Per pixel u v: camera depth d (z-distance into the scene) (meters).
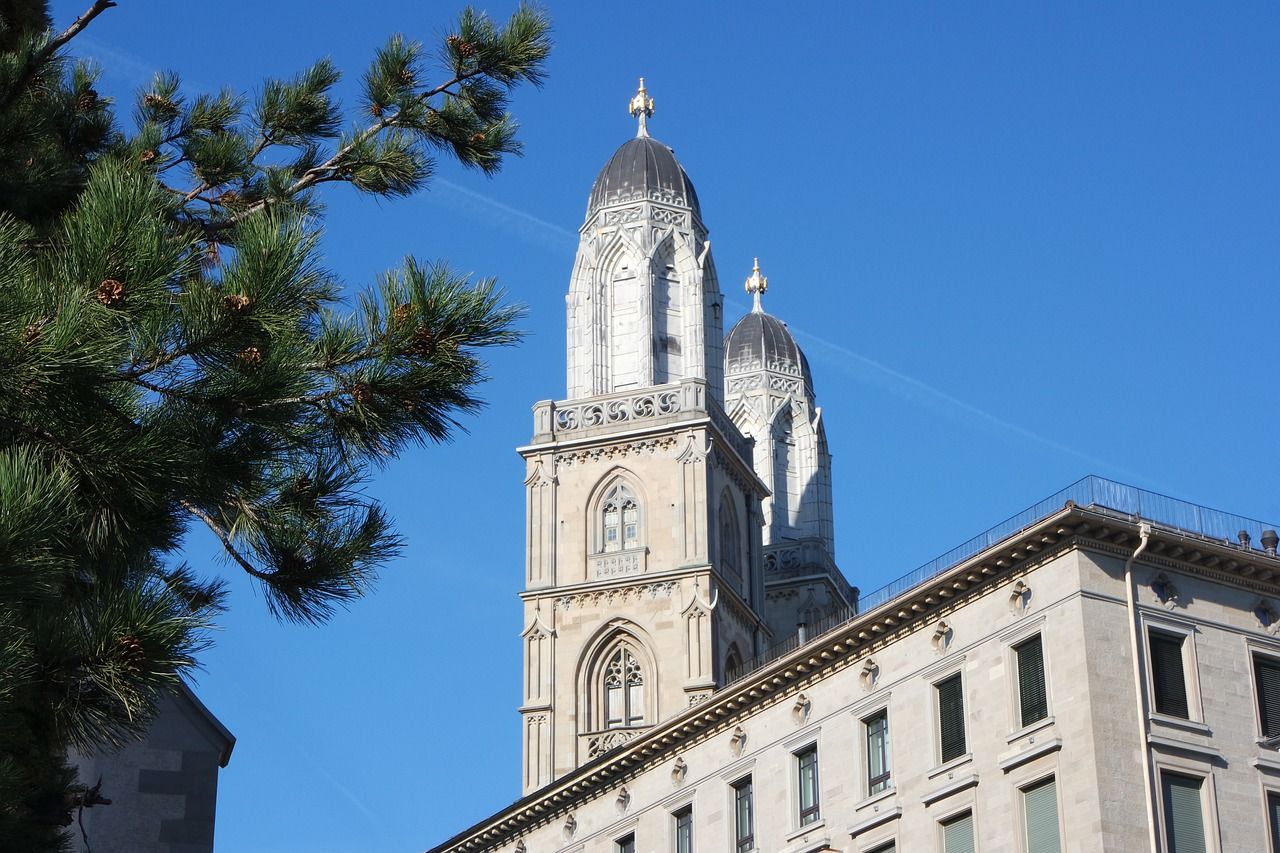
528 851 72.75
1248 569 57.44
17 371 17.58
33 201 25.67
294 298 19.42
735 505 96.50
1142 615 55.28
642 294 97.50
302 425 20.23
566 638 90.88
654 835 67.12
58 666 18.03
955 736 57.25
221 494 19.81
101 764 42.56
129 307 18.25
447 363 20.11
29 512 17.09
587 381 96.56
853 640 61.25
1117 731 53.22
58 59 28.17
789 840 61.50
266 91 28.36
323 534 20.84
